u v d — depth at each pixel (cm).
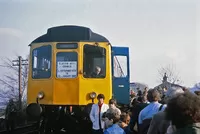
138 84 1916
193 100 352
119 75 1797
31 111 1284
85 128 1355
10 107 1862
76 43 1334
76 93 1309
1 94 4700
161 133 549
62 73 1323
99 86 1320
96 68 1326
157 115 557
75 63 1324
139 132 694
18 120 2222
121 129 632
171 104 357
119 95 1688
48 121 1370
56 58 1334
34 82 1355
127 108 1580
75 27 1346
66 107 1330
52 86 1318
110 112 643
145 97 927
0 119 1959
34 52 1373
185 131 346
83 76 1316
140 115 685
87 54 1333
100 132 1029
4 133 1750
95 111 1042
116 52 1698
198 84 874
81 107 1323
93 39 1345
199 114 347
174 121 353
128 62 1720
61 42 1338
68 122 1366
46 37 1365
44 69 1343
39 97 1330
